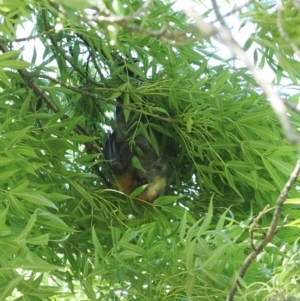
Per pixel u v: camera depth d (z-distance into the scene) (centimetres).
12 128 329
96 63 412
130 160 391
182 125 370
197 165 373
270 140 365
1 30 255
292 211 349
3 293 255
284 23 184
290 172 341
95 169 399
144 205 379
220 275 280
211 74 389
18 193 287
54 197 317
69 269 365
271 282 269
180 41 139
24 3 223
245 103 355
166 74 368
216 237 295
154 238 321
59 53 407
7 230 260
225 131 356
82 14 167
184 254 283
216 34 117
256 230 330
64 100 426
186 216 327
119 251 324
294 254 273
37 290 281
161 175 391
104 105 410
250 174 354
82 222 362
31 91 337
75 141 344
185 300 279
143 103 375
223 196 388
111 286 309
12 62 282
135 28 141
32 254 271
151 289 297
